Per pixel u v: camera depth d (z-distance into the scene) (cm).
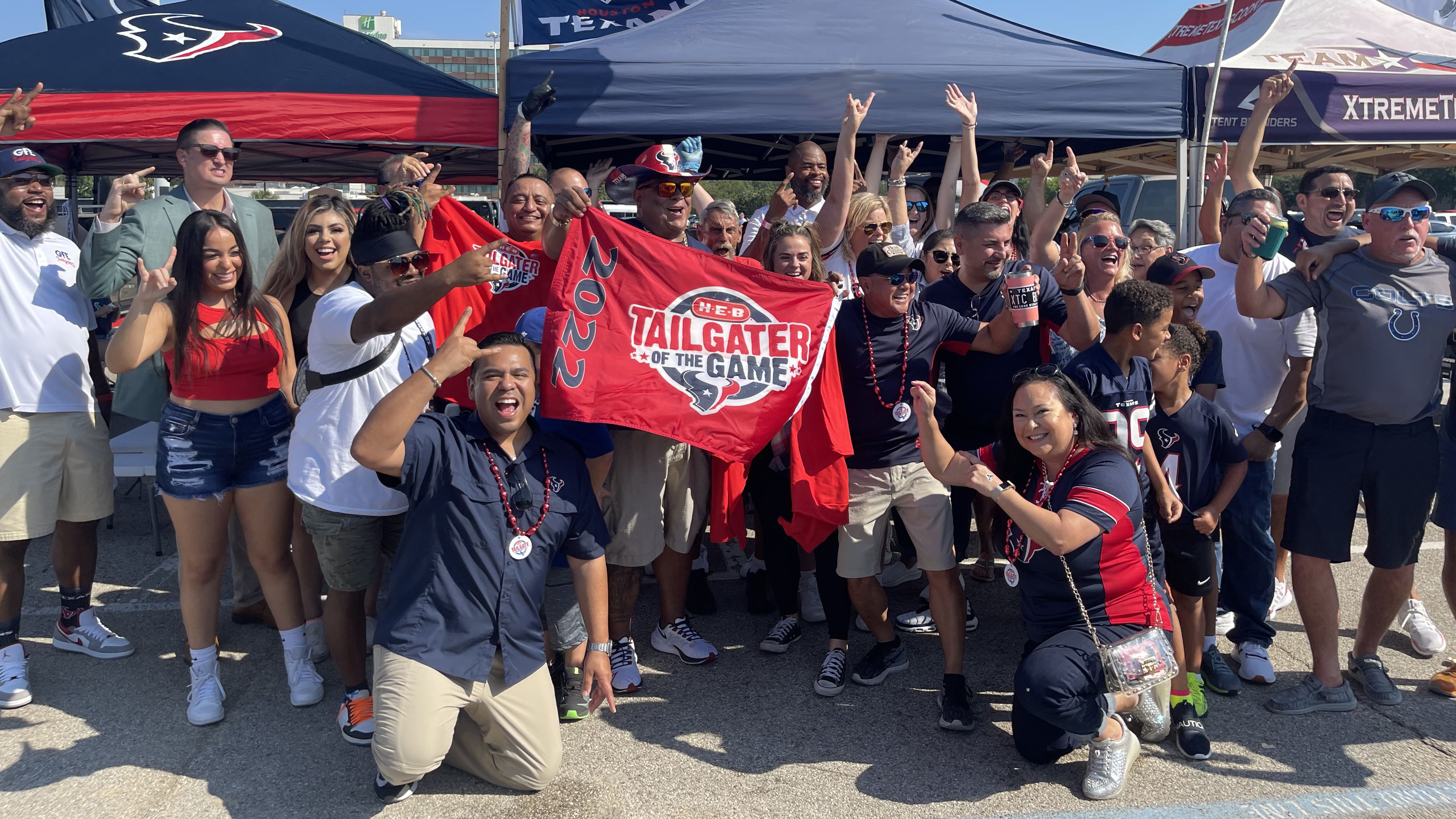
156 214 426
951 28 633
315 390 332
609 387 361
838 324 385
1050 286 413
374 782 317
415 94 613
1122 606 321
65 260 401
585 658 327
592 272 366
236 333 354
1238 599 406
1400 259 367
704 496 420
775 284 381
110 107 583
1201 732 340
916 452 379
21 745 338
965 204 560
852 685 398
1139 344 346
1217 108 611
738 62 570
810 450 377
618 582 390
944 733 357
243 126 591
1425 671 409
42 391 377
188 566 357
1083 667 309
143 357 336
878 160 652
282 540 370
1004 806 308
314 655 413
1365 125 624
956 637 366
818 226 486
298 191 1941
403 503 334
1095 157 948
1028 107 587
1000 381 411
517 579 301
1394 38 698
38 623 449
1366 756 339
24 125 396
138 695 379
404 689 289
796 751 343
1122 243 414
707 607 482
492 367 297
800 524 385
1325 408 377
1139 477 330
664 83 564
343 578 335
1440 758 338
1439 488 397
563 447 321
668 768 331
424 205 392
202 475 351
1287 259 468
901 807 307
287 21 694
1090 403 331
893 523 512
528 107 512
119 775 321
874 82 572
